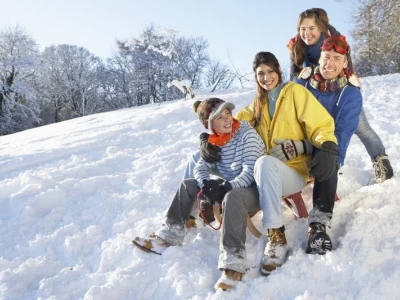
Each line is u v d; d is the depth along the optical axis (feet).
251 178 9.09
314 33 11.27
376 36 61.62
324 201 8.95
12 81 118.73
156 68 131.44
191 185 9.67
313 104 9.57
